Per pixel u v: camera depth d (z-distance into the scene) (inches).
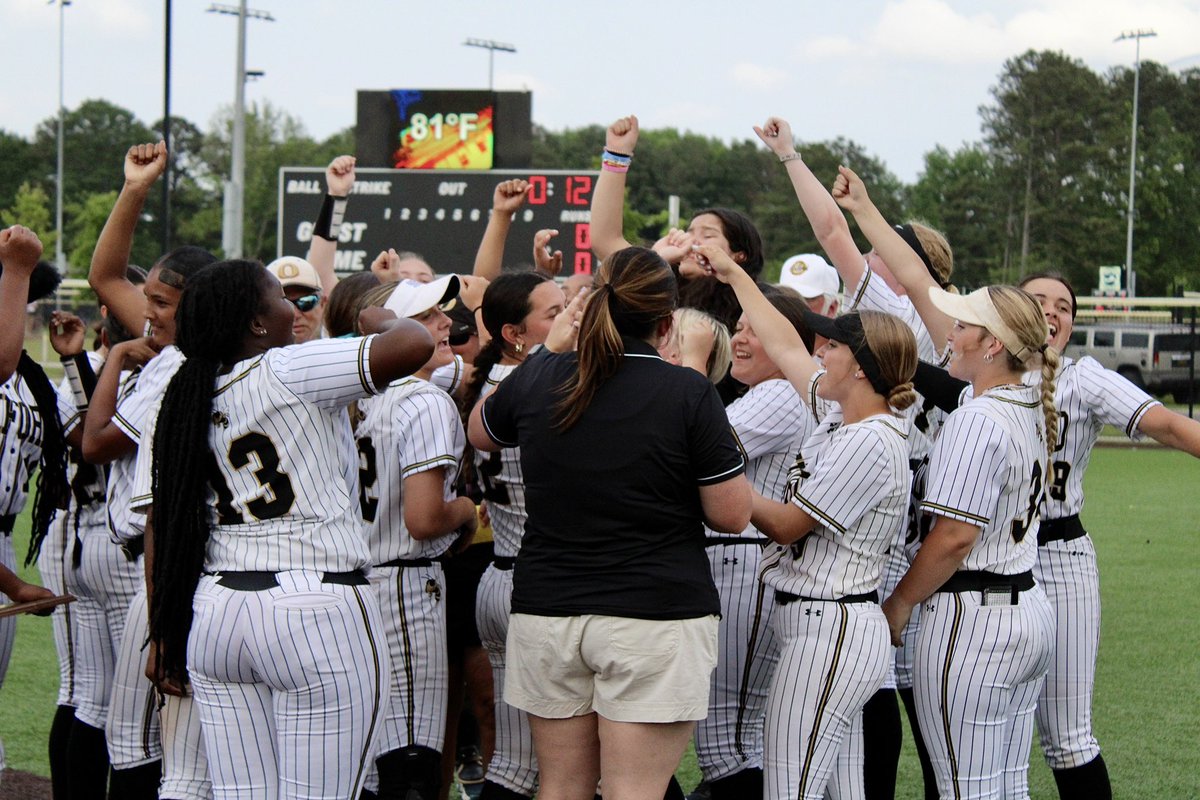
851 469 132.0
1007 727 144.1
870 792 172.4
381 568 150.0
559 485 125.5
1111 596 339.9
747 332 157.6
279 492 120.1
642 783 124.6
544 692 128.2
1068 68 2534.5
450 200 641.6
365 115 652.1
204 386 121.2
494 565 156.1
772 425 150.8
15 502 158.7
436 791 150.6
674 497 125.1
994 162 2551.7
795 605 136.9
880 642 135.7
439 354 159.6
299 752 119.6
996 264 2445.9
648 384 124.8
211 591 120.1
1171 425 149.8
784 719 136.5
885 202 2696.9
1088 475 636.1
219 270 123.6
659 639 123.3
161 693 130.6
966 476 133.9
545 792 130.0
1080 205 2448.3
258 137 2805.1
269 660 117.9
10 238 143.3
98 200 2090.3
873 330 135.3
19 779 189.9
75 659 169.3
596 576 124.3
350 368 119.6
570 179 625.9
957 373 146.1
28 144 3307.1
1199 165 2780.5
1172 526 465.7
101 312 191.0
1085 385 156.2
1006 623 137.3
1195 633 296.5
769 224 2684.5
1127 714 232.2
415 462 144.3
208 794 133.2
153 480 122.7
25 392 157.2
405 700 150.1
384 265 253.8
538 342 162.6
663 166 3339.1
